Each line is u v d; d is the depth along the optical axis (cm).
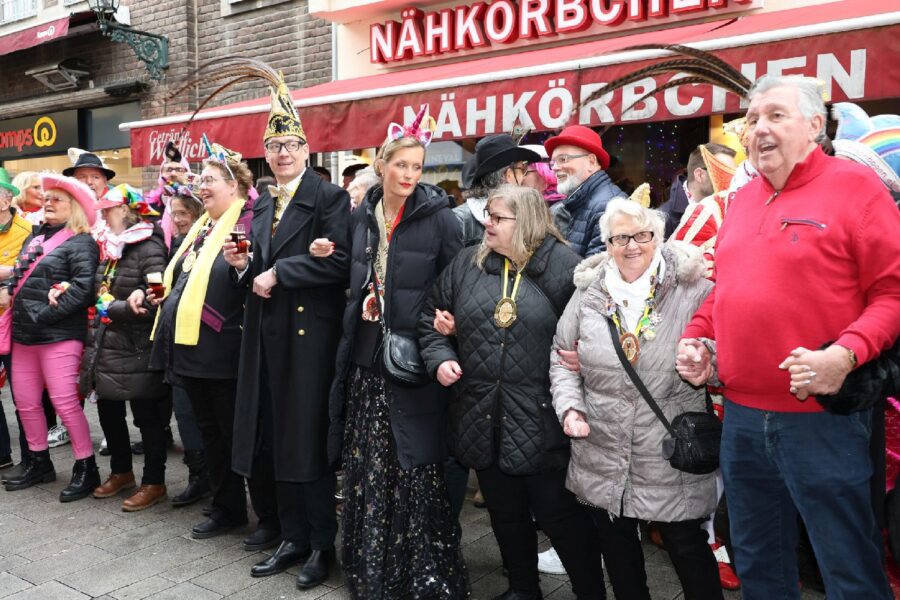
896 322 201
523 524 303
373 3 764
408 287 312
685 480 253
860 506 217
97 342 435
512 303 281
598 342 262
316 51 857
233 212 397
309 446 336
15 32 1107
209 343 376
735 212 236
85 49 1091
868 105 619
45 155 1191
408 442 305
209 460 399
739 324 222
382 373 299
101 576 355
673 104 393
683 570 262
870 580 219
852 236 205
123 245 441
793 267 212
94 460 470
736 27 468
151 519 427
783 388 218
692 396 257
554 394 270
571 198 389
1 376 529
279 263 329
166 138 641
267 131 357
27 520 427
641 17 618
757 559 240
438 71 648
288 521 362
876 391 202
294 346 338
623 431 257
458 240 322
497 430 285
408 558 314
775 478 233
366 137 512
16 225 536
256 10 904
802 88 214
